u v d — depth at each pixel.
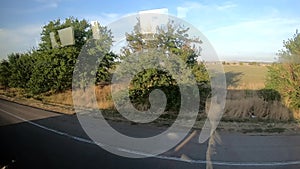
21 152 6.94
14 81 24.75
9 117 12.12
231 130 9.29
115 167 5.95
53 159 6.41
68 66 19.66
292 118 12.05
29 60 23.41
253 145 7.65
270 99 13.48
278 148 7.44
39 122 10.87
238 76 22.94
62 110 14.09
